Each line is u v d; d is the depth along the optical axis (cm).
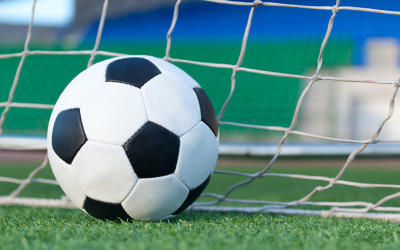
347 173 653
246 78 1202
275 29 1488
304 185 489
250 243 150
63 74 1262
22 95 1166
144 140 169
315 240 158
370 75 1171
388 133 1113
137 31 1708
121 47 1424
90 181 172
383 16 1445
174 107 177
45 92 1182
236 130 1023
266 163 851
